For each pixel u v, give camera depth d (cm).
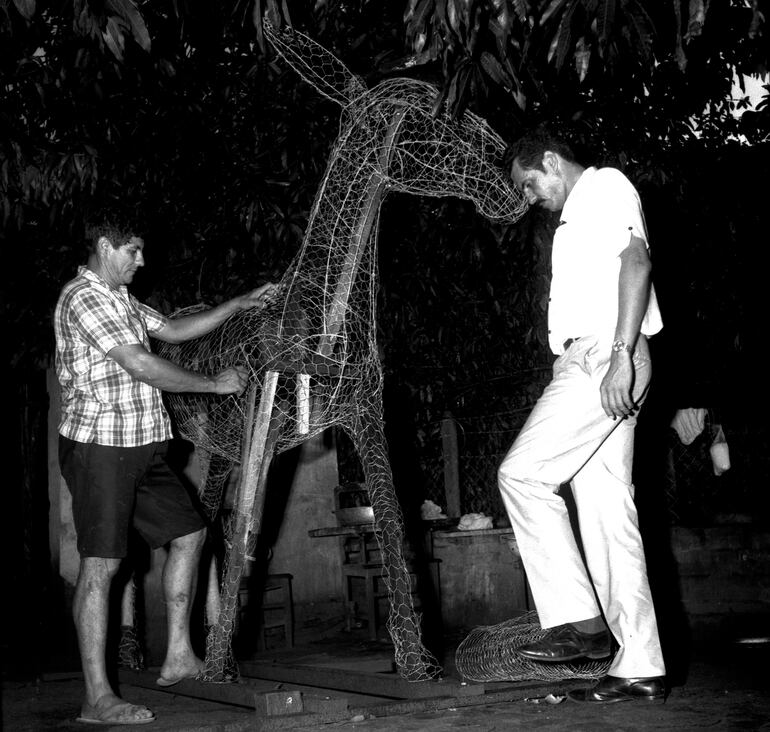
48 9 470
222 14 525
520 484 322
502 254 639
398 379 661
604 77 532
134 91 546
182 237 581
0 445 674
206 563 475
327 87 358
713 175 677
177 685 380
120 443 346
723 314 674
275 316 352
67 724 338
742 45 548
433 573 573
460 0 286
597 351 321
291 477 611
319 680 382
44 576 654
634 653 321
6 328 619
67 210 574
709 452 609
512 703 331
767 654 432
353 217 345
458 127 345
